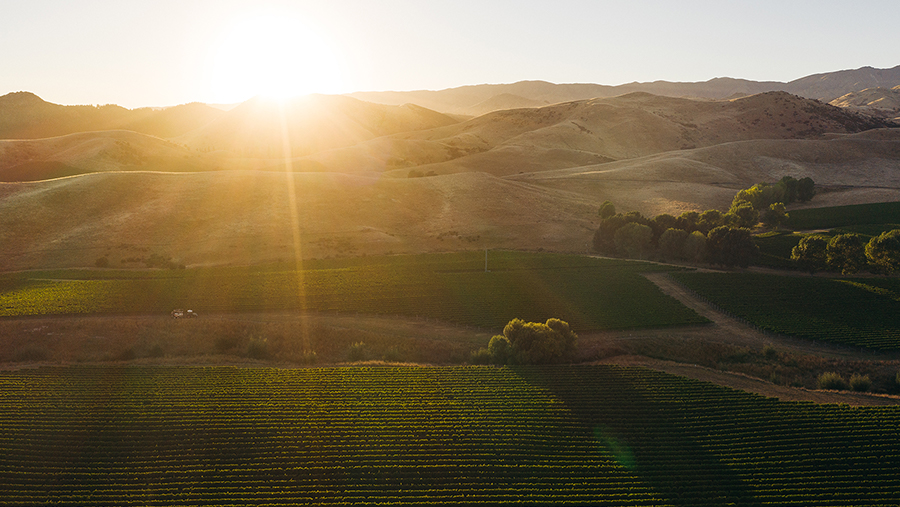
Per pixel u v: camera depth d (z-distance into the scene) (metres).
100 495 41.38
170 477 43.72
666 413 54.09
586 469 44.69
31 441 48.72
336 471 44.53
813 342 77.00
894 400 58.84
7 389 59.56
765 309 88.75
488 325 84.44
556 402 56.62
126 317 87.94
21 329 80.75
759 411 54.09
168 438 49.31
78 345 76.69
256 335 80.62
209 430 50.62
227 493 41.50
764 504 39.84
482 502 40.22
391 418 53.03
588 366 67.81
